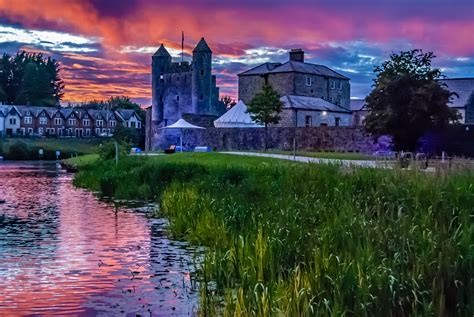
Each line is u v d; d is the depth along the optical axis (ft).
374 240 40.24
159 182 104.53
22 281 44.70
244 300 33.88
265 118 233.55
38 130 506.89
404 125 160.04
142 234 65.00
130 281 44.57
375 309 30.25
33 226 72.02
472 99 253.24
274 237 44.24
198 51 354.95
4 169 230.89
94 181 128.67
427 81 159.33
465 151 162.91
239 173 89.71
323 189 63.72
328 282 33.47
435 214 46.19
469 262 33.27
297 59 310.45
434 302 30.89
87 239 62.34
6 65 646.74
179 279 44.96
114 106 619.67
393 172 63.05
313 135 218.79
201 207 68.23
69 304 38.93
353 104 350.02
